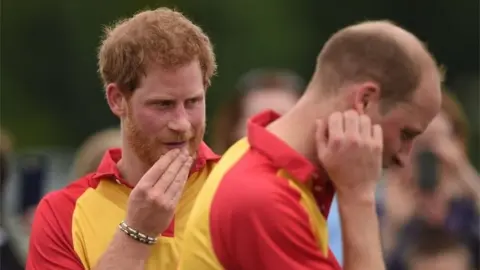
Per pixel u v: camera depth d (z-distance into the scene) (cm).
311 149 1223
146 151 1266
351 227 1209
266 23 9025
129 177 1334
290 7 9200
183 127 1245
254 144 1220
